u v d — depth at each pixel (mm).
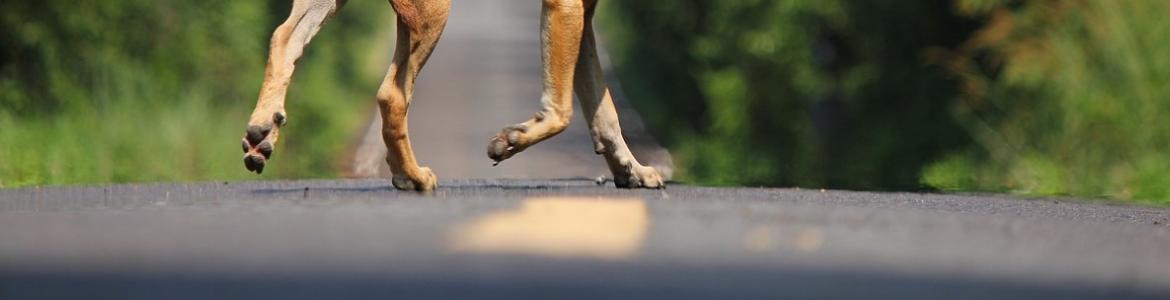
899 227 6512
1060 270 5246
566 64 8438
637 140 29453
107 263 4789
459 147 23734
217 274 4539
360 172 20766
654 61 34406
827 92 24312
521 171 20094
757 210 7004
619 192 8680
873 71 23125
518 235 5574
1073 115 14961
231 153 18047
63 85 17938
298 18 7930
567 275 4539
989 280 4895
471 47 48250
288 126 23266
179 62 19922
